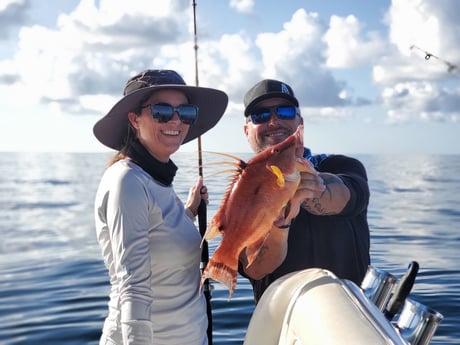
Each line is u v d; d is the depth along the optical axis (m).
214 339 2.36
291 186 0.94
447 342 2.30
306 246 1.38
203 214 1.31
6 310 3.06
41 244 6.16
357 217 1.43
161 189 1.09
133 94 1.10
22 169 34.25
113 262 1.05
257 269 1.19
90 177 24.52
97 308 3.02
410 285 0.83
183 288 1.11
